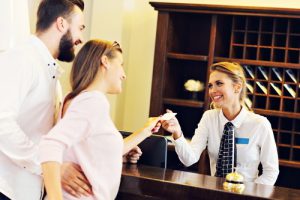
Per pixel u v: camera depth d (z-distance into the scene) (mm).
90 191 1937
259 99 4402
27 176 2057
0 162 2033
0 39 3119
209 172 4254
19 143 1943
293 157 4227
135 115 5027
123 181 2152
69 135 1828
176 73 4699
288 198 1985
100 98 1896
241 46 4355
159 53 4398
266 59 4418
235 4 4738
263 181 2977
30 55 2025
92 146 1899
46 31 2131
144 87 5008
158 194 2098
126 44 4922
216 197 2012
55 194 1748
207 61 4340
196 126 4766
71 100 1969
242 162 3053
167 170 2436
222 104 3055
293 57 4332
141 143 2748
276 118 4391
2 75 1979
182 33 4773
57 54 2188
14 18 3207
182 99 4680
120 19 4734
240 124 3070
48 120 2104
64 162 1946
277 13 4062
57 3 2131
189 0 4852
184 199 2061
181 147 3012
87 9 4816
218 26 4355
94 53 1987
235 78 3041
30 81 2012
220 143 3117
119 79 2037
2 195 2031
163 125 2982
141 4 4996
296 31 4312
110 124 1933
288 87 4207
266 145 3029
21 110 2027
